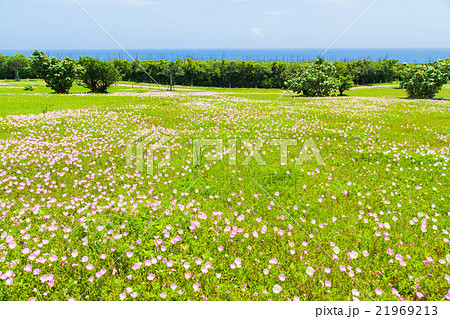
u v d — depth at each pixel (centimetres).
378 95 4100
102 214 510
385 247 446
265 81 7931
